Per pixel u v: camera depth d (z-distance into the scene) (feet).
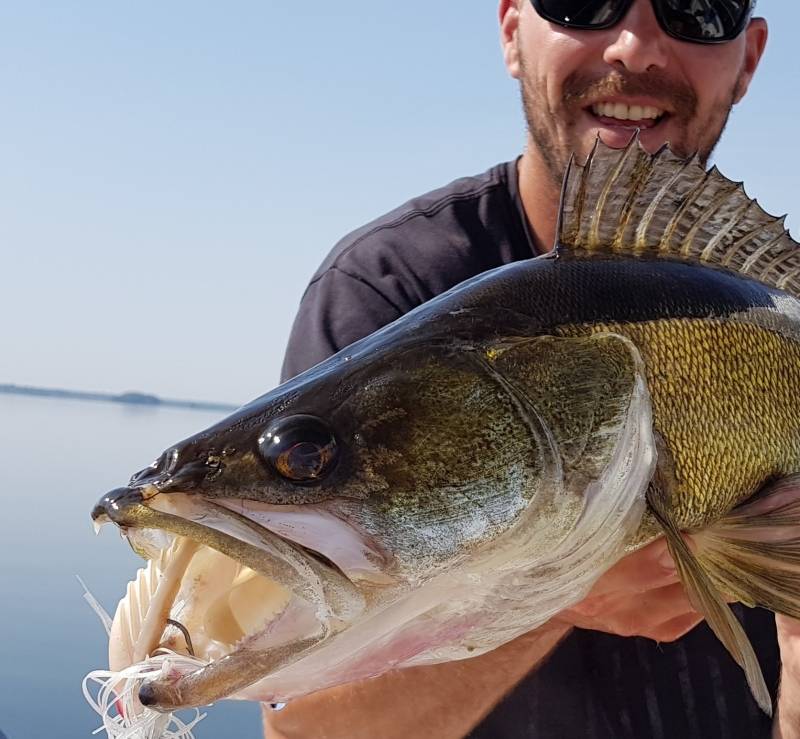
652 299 1.18
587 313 1.15
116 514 0.98
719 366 1.18
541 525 1.08
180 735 1.03
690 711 1.58
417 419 1.07
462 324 1.13
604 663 1.58
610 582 1.18
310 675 1.00
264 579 1.03
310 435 1.03
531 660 1.32
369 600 1.01
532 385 1.10
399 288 1.66
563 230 1.21
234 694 0.99
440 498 1.05
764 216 1.29
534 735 1.55
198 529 0.98
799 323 1.27
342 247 1.77
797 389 1.24
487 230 1.76
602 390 1.11
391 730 1.36
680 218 1.25
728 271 1.27
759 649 1.60
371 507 1.03
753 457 1.18
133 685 1.01
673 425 1.14
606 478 1.10
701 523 1.16
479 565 1.06
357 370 1.09
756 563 1.17
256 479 1.01
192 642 1.01
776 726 1.47
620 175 1.22
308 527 1.00
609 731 1.56
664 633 1.28
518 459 1.08
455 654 1.09
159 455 1.05
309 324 1.66
